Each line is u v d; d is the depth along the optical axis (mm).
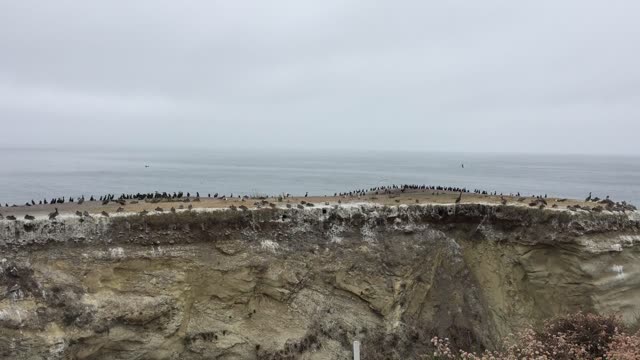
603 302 23594
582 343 20109
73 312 18938
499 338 23953
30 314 18359
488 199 27516
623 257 24484
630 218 25344
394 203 25969
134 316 19797
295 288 22609
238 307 21922
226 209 22609
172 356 20625
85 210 22219
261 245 22594
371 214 24797
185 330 21000
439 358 21672
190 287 21219
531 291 25016
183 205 23484
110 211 21922
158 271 20891
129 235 20875
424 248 24719
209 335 21188
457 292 24641
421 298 24062
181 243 21469
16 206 24000
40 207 23438
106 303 19594
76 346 18781
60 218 20297
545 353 19422
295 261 22859
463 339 23500
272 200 26516
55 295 18984
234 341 21406
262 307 22359
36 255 19516
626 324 22703
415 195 29500
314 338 22109
